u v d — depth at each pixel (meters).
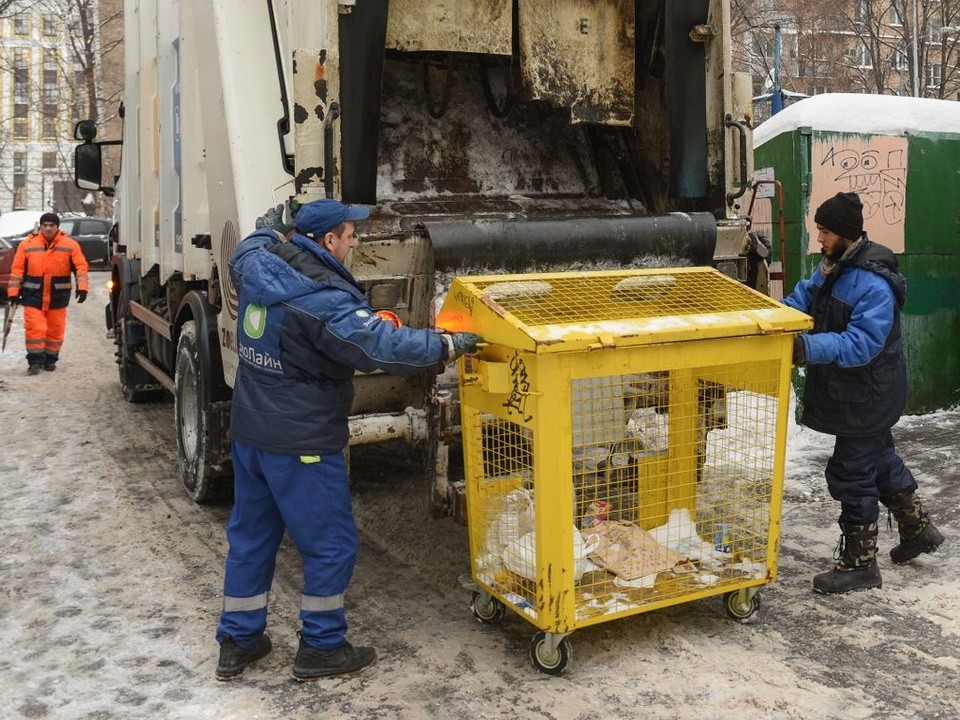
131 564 4.51
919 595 3.92
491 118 5.39
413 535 4.88
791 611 3.80
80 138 7.91
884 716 2.98
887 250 3.88
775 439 3.57
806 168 6.58
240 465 3.32
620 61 5.13
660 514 3.99
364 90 4.14
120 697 3.24
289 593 4.18
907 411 7.11
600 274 3.72
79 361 10.94
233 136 4.37
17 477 6.05
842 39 20.81
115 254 8.54
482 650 3.54
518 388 3.21
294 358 3.15
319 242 3.31
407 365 3.15
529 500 3.42
